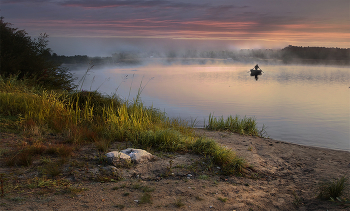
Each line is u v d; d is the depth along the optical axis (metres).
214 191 4.76
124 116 8.84
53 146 5.96
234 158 6.38
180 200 4.19
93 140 7.02
